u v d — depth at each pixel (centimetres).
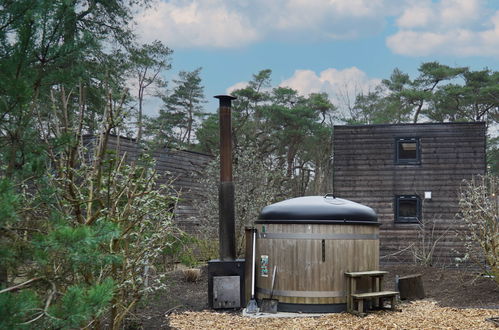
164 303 884
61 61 387
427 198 1579
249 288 879
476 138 1575
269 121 3894
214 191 1436
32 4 344
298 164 4319
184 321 756
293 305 816
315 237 816
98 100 1393
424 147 1606
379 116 3725
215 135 3766
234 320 766
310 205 831
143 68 2589
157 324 728
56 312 287
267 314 803
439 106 3678
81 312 291
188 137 4184
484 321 724
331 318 766
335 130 1662
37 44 359
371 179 1628
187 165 1938
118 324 543
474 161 1570
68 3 367
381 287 842
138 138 601
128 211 536
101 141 499
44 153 374
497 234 929
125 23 1677
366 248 842
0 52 350
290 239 826
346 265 820
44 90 393
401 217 1614
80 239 304
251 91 3875
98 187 492
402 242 1595
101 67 1459
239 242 1324
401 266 1277
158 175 564
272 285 827
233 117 3784
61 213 454
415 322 729
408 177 1608
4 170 358
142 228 558
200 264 1180
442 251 1559
